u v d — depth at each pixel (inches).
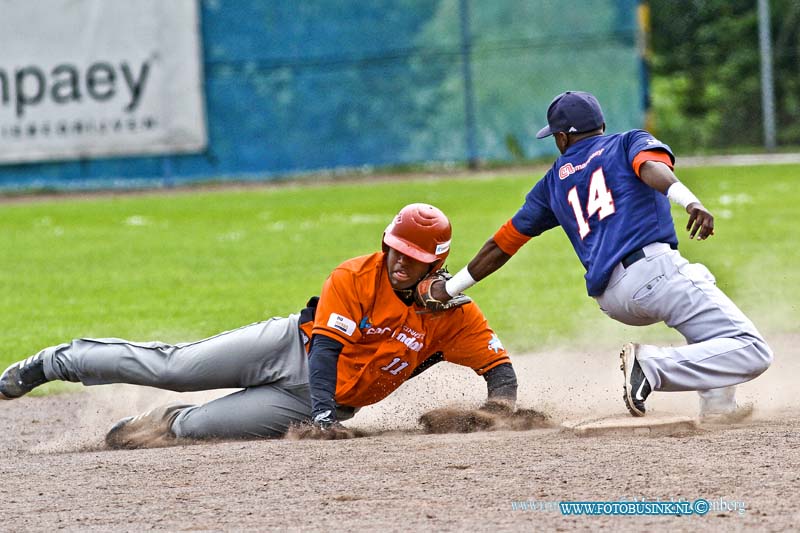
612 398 959.6
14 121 3331.7
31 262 2082.9
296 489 644.7
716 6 5123.0
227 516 596.1
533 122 3432.6
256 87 3388.3
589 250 786.8
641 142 760.3
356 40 3393.2
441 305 790.5
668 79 5068.9
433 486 635.5
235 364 831.7
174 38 3346.5
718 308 759.7
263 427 837.2
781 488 601.0
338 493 631.2
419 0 3390.7
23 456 829.8
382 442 760.3
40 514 619.8
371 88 3412.9
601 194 775.7
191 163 3403.1
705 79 5064.0
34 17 3299.7
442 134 3440.0
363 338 799.7
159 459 746.2
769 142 4308.6
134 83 3344.0
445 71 3415.4
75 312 1539.1
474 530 551.2
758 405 888.3
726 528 540.4
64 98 3336.6
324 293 795.4
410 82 3412.9
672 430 754.8
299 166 3425.2
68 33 3312.0
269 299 1589.6
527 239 825.5
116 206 3006.9
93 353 831.7
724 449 689.6
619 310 786.2
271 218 2642.7
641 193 765.9
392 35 3393.2
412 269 782.5
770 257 1836.9
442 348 840.3
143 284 1786.4
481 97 3425.2
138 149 3376.0
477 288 1676.9
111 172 3380.9
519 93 3422.7
